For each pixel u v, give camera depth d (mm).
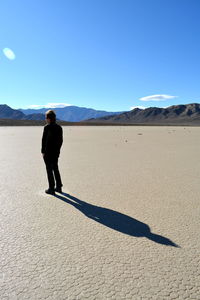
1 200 5223
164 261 2971
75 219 4230
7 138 24109
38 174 7723
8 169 8484
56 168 5711
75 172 8062
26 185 6434
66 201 5180
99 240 3484
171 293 2426
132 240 3492
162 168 8773
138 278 2650
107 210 4668
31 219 4219
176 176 7520
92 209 4715
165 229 3861
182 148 15344
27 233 3689
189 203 5078
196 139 23750
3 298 2344
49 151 5461
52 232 3727
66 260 2977
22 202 5102
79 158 11062
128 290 2463
